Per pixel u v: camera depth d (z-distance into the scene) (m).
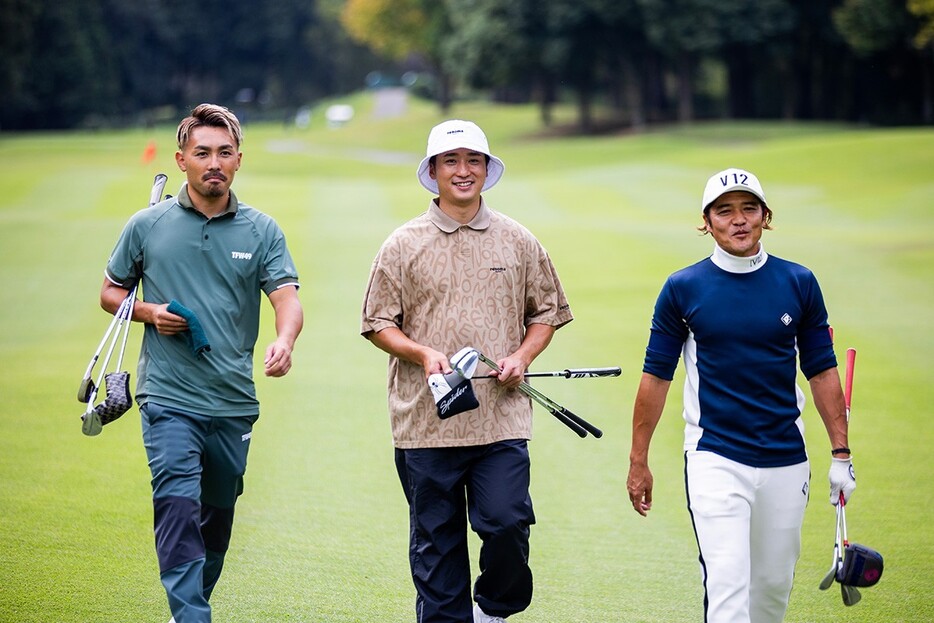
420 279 11.20
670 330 10.55
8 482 17.28
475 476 11.16
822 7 154.25
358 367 26.81
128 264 11.33
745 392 10.22
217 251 11.21
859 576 10.02
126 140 158.25
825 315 10.51
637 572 13.90
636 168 87.38
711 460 10.16
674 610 12.61
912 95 168.50
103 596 12.61
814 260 43.28
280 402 23.20
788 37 154.50
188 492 10.55
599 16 151.88
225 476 11.30
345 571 13.73
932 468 18.55
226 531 11.66
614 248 46.94
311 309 34.78
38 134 196.62
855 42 142.00
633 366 26.42
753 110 189.88
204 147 11.07
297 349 28.95
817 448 20.08
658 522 15.93
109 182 70.25
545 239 49.59
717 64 182.12
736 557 9.86
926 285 37.53
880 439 20.33
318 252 45.75
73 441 19.97
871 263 42.19
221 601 12.60
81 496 16.59
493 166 11.84
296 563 13.98
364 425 21.41
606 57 166.25
